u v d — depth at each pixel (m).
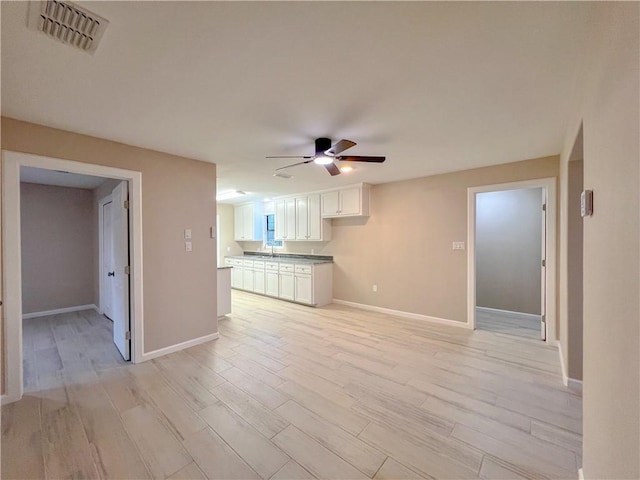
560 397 2.32
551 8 1.19
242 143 2.85
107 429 1.94
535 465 1.63
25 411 2.14
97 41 1.37
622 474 0.89
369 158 2.70
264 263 6.36
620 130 0.91
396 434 1.89
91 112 2.14
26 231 4.65
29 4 1.15
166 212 3.19
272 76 1.70
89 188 5.15
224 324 4.30
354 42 1.41
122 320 3.10
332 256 5.76
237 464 1.65
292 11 1.21
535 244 4.71
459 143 2.88
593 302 1.26
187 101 2.00
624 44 0.87
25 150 2.29
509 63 1.58
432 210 4.35
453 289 4.17
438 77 1.72
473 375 2.69
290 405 2.22
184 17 1.23
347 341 3.57
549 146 2.98
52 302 4.86
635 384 0.79
